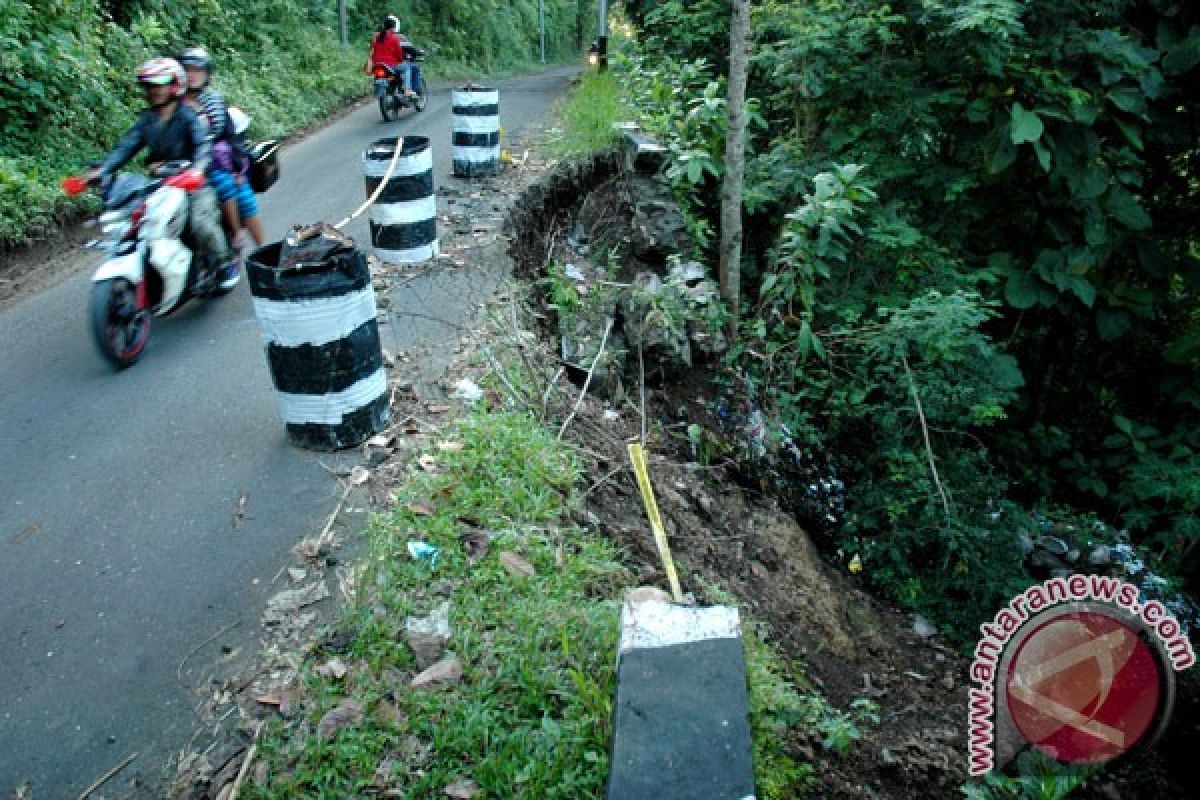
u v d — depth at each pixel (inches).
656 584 162.6
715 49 464.4
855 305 297.3
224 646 131.0
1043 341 376.8
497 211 331.0
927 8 285.0
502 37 1267.2
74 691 123.2
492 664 126.7
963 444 313.6
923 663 223.8
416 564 143.6
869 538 265.3
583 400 233.1
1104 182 301.0
